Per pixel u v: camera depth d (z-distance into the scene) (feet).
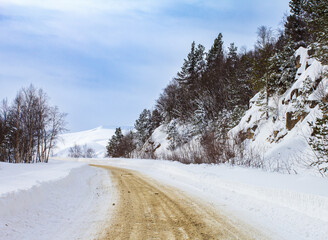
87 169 73.56
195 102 164.55
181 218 19.27
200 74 184.85
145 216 19.84
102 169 78.38
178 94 190.39
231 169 42.09
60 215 19.49
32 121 127.24
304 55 73.56
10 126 135.85
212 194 29.27
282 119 66.08
